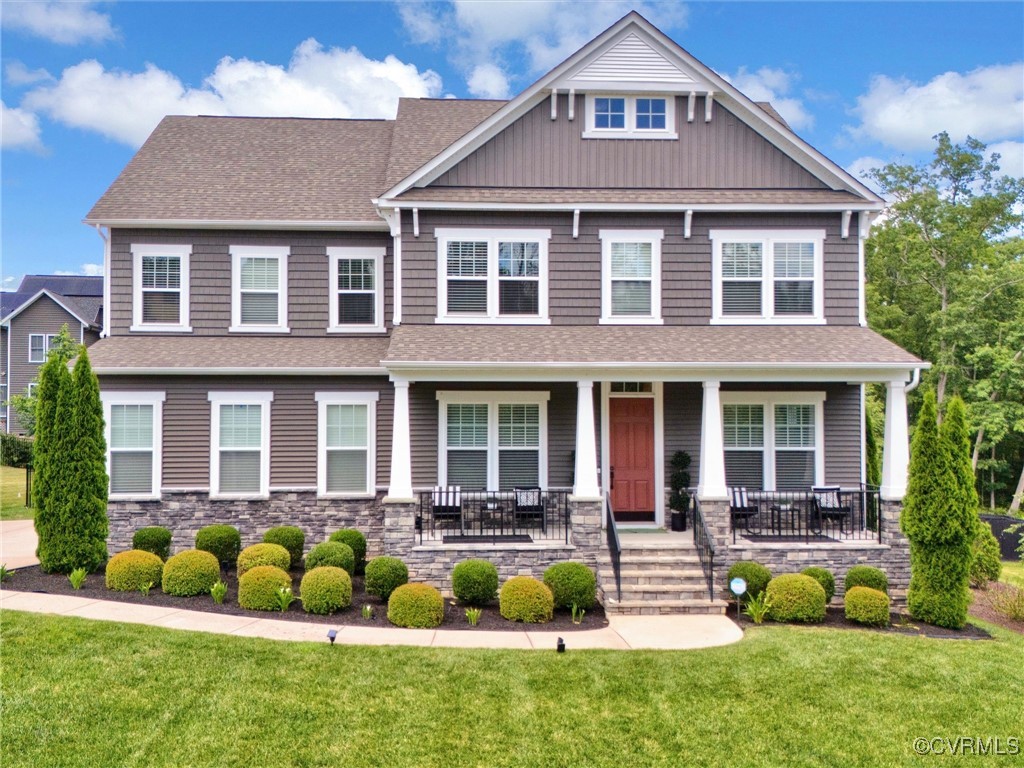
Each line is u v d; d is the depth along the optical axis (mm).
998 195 39625
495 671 9055
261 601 11266
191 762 6789
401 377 13570
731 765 7133
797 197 15734
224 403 15742
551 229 15656
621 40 15836
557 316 15625
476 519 15391
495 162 15766
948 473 11953
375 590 12055
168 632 9789
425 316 15523
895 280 40875
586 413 13547
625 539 14180
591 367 13547
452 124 19000
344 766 6848
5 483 31016
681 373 13758
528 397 15648
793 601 11680
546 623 11438
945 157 40594
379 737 7367
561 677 8945
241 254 16516
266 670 8727
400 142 17984
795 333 15305
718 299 15727
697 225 15766
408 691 8383
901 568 13422
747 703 8422
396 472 13320
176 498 15594
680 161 15945
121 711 7605
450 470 15602
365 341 16484
